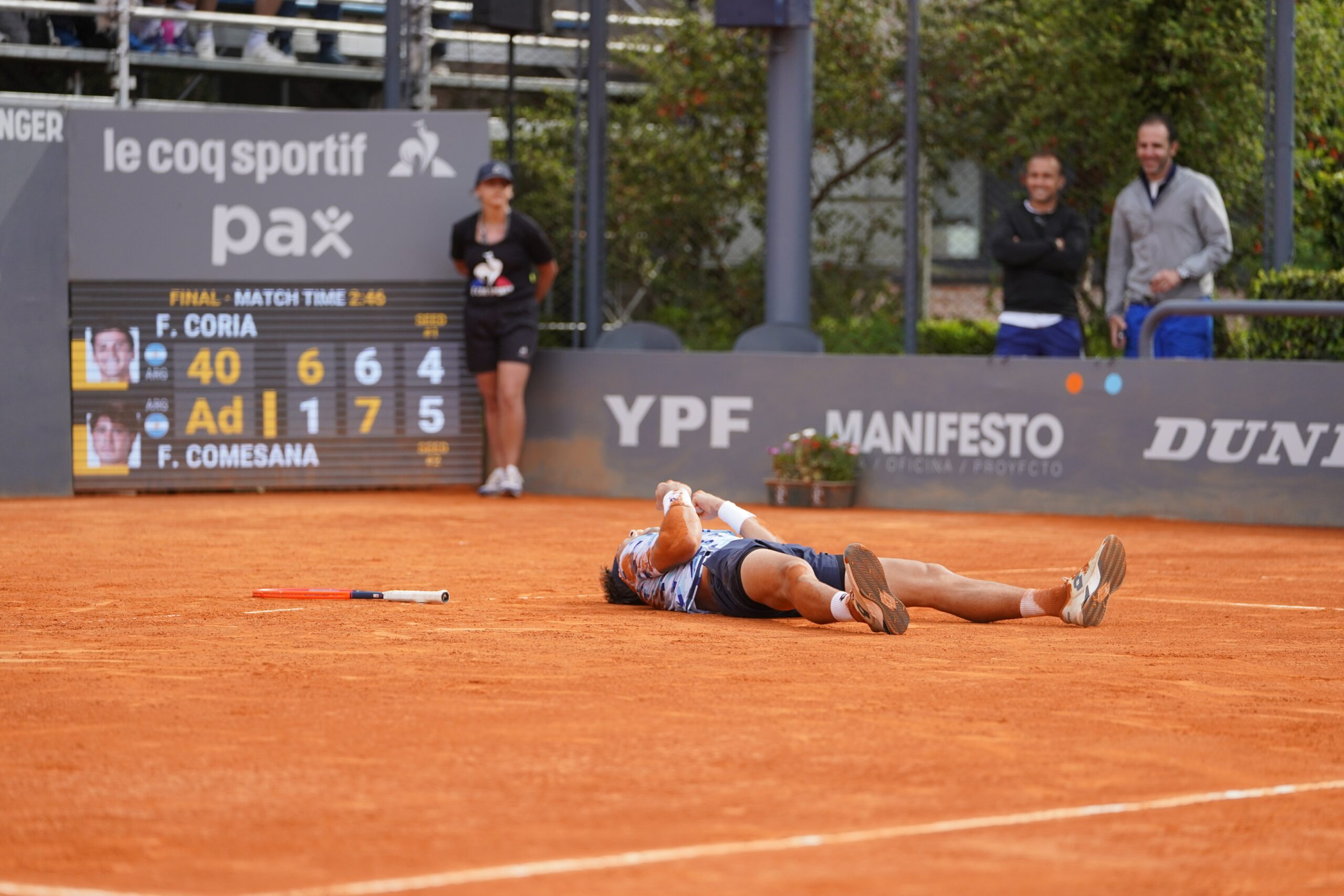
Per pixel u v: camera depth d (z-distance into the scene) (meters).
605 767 12.75
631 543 23.16
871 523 38.78
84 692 15.95
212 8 56.44
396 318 46.16
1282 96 44.44
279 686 16.30
